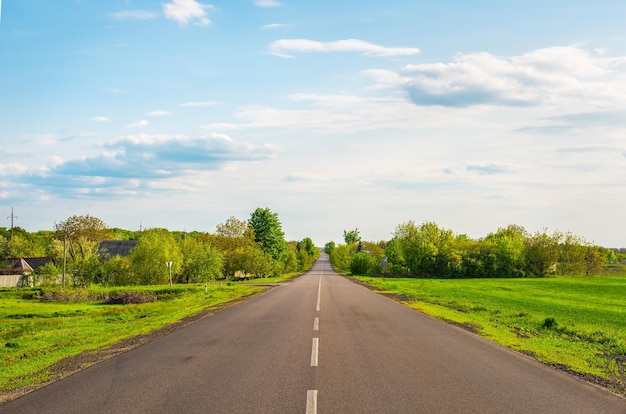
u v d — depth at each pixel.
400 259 97.00
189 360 10.93
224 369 9.84
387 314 21.50
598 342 15.30
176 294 45.09
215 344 13.22
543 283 63.53
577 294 42.19
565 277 87.06
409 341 13.60
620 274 93.69
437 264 91.12
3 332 20.52
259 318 19.89
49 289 48.84
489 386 8.40
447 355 11.43
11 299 44.03
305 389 8.11
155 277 61.78
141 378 9.17
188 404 7.28
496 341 13.95
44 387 8.64
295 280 66.81
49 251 91.75
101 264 60.38
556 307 28.88
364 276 88.94
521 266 89.69
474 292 43.66
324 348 12.35
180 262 64.62
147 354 11.91
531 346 13.15
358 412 6.80
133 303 38.66
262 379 8.88
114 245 90.56
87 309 33.91
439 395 7.75
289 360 10.72
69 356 12.31
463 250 91.88
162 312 26.91
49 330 20.19
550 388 8.33
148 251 61.56
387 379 8.86
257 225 113.25
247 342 13.46
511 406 7.17
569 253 90.31
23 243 98.44
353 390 8.04
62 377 9.51
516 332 16.39
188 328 17.14
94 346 13.92
